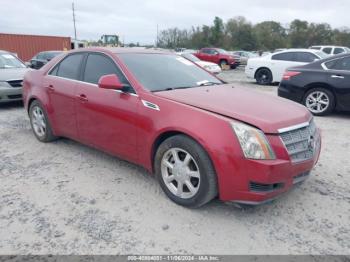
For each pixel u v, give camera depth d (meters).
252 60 14.25
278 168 2.71
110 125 3.70
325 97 7.03
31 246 2.61
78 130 4.23
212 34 59.59
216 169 2.80
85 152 4.68
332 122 6.66
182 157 3.13
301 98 7.35
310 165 3.05
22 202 3.28
